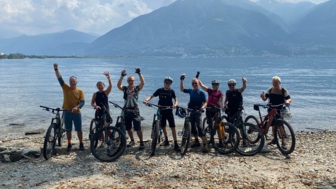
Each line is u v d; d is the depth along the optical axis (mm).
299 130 18016
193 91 10578
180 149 10406
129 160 9477
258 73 88375
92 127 11289
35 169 8820
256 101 33438
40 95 39562
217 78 72875
